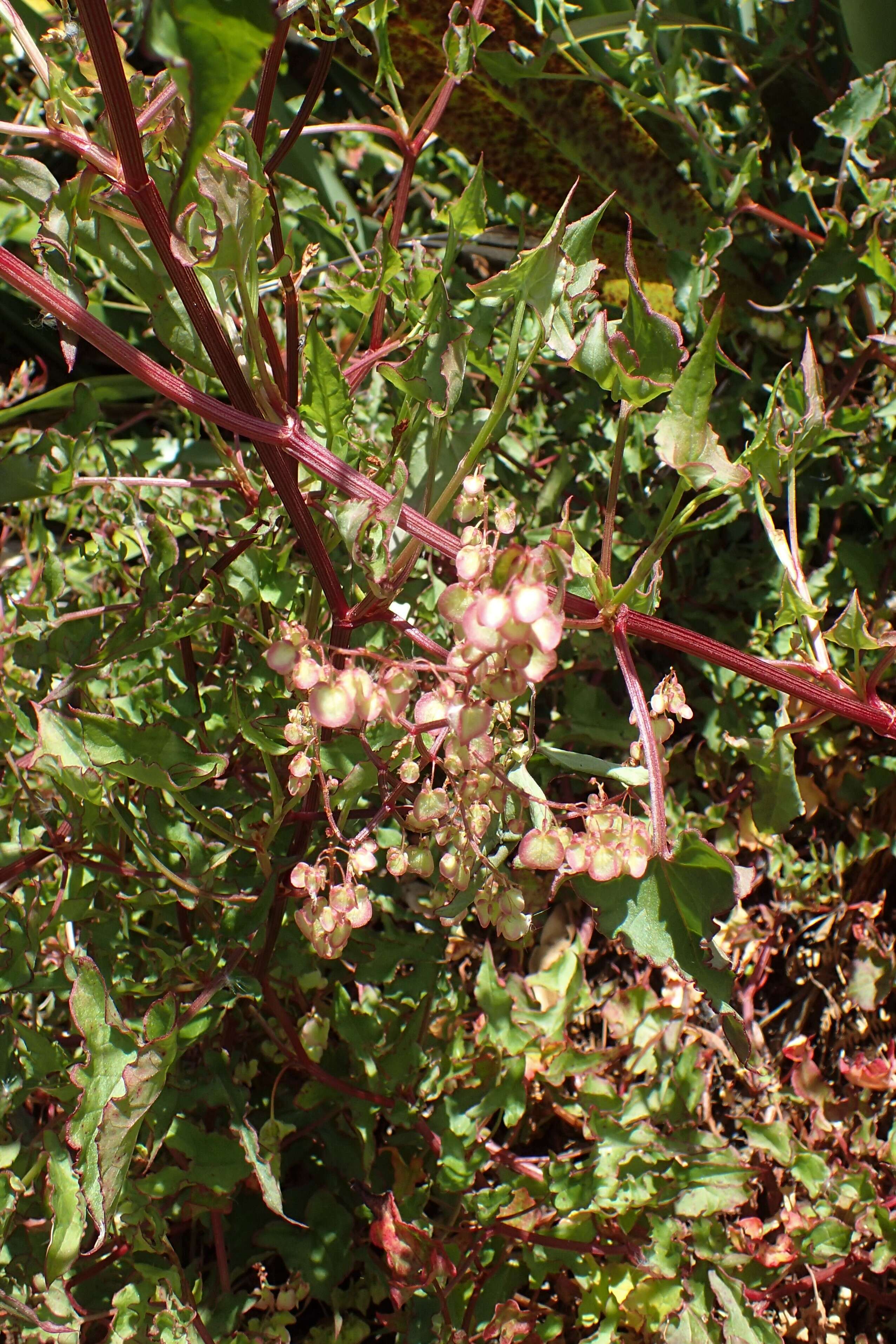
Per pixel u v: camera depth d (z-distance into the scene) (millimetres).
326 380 508
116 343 482
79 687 542
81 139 474
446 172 843
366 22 542
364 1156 574
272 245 540
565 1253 571
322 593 554
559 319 499
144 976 580
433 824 485
